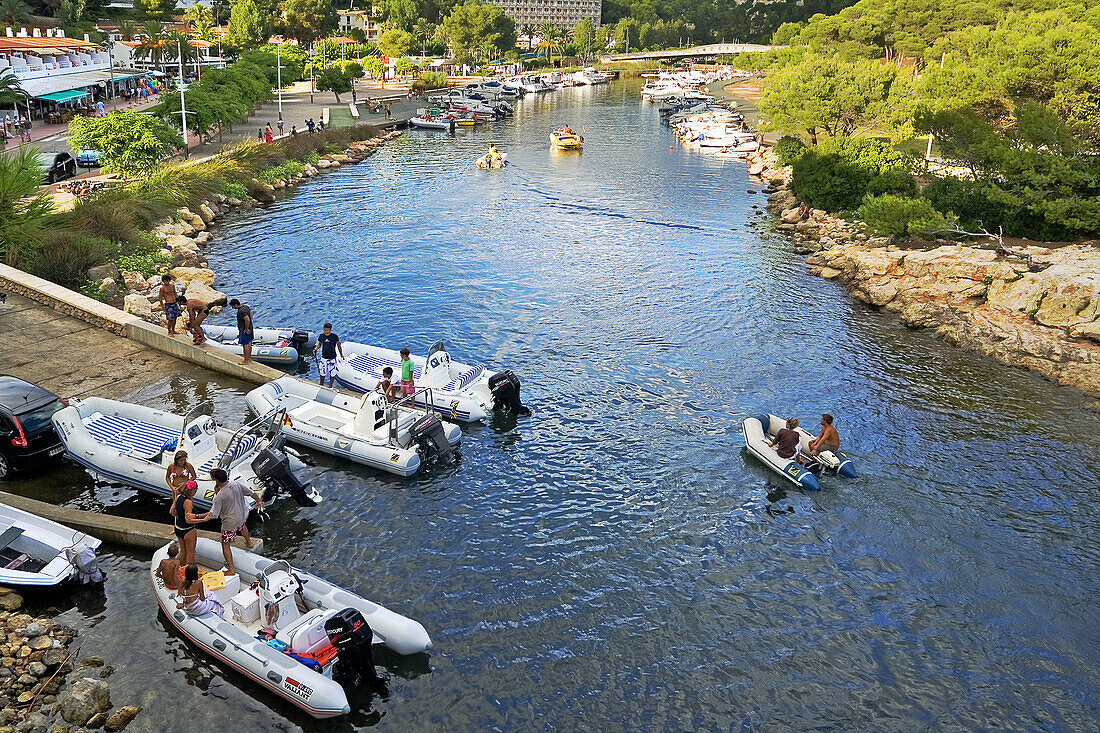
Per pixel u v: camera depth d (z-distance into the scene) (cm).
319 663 1312
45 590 1515
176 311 2545
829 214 4725
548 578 1686
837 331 3103
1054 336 2853
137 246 3522
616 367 2744
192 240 3931
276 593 1393
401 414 2098
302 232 4347
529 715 1344
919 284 3328
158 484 1795
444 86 13288
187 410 2211
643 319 3195
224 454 1811
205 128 6100
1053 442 2270
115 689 1313
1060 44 4241
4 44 7969
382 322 3067
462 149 7725
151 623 1463
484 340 2938
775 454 2102
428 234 4409
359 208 5006
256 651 1323
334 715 1270
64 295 2772
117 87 8762
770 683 1432
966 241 3788
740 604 1628
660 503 1970
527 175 6369
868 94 6012
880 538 1847
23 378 2277
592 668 1449
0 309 2728
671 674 1444
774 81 6431
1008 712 1384
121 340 2605
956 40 5691
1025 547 1817
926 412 2447
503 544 1789
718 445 2245
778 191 5703
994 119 4503
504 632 1526
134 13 13975
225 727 1262
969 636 1555
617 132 9238
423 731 1300
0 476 1869
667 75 16575
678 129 8981
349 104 10300
